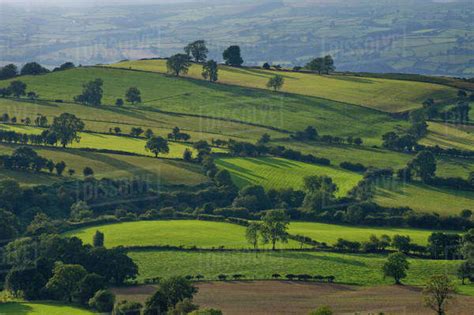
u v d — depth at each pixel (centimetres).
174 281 18688
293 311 18075
